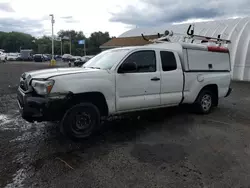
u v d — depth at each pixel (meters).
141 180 2.87
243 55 16.88
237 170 3.18
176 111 6.46
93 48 89.31
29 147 3.77
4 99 7.42
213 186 2.78
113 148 3.82
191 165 3.29
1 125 4.85
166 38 6.32
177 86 5.25
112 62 4.47
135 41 34.03
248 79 16.62
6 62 36.28
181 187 2.74
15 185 2.70
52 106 3.57
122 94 4.39
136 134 4.53
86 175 2.95
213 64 6.12
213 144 4.11
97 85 4.02
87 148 3.80
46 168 3.10
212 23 22.89
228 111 6.73
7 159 3.33
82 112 4.02
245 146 4.06
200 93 5.96
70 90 3.73
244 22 19.11
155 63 4.86
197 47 5.70
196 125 5.22
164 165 3.27
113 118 5.61
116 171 3.07
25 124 4.94
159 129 4.87
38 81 3.71
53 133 4.45
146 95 4.73
